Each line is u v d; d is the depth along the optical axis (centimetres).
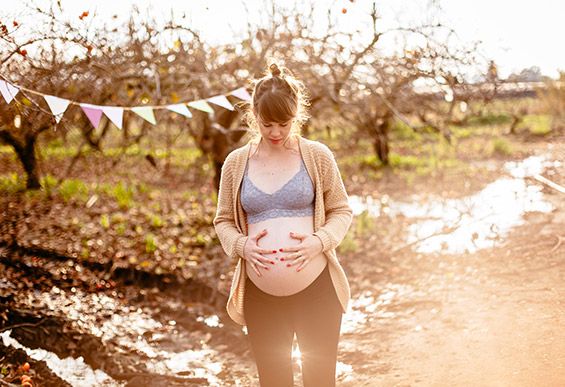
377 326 500
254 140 281
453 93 701
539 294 516
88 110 353
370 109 805
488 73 681
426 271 628
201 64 671
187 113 399
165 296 600
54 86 622
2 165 1186
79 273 635
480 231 754
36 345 478
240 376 434
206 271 650
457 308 510
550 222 752
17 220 815
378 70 687
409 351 437
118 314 552
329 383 267
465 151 1359
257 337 269
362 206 963
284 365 269
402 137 1702
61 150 1358
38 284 598
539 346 407
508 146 1348
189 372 443
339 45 679
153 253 698
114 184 1083
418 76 693
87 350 473
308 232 268
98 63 616
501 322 462
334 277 270
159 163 1243
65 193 930
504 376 370
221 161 818
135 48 652
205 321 542
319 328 264
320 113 824
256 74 668
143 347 489
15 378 411
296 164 270
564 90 1650
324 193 279
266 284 261
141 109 375
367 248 725
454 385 368
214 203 882
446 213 866
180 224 826
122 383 429
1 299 546
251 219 272
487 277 582
